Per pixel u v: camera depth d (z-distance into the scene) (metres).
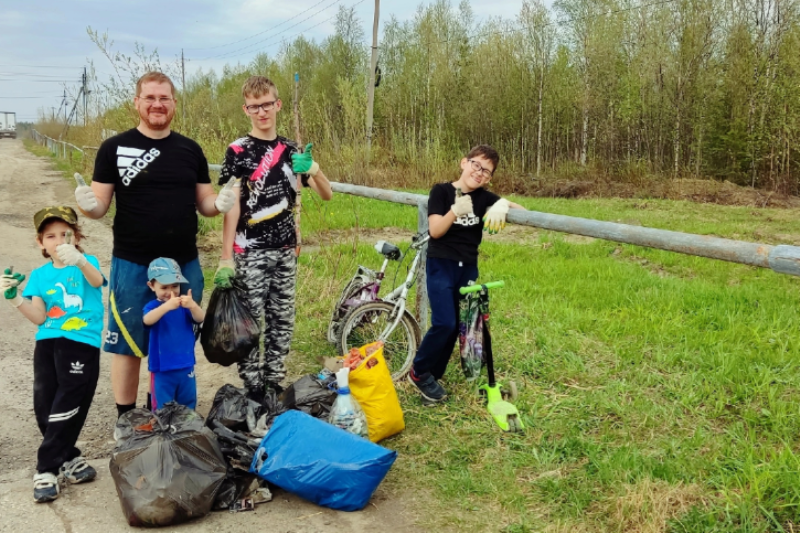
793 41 21.80
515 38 29.42
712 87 24.95
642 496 2.92
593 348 5.18
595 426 3.86
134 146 3.45
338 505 3.08
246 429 3.66
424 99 31.62
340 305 5.28
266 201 4.02
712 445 3.48
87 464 3.44
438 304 4.05
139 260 3.52
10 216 13.13
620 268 8.32
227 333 3.72
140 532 2.91
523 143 28.78
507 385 4.45
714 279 8.23
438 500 3.19
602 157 27.03
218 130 16.47
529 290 7.11
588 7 28.38
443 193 4.04
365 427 3.63
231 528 2.95
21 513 3.05
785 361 4.73
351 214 12.97
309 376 4.05
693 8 25.06
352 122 19.83
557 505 3.08
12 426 4.04
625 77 25.94
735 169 24.25
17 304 3.20
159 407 3.58
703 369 4.64
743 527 2.72
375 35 22.97
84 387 3.30
